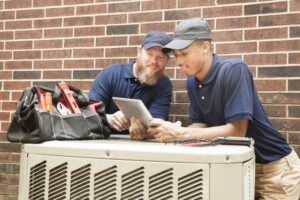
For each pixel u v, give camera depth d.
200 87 1.93
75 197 1.50
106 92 2.42
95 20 2.88
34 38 3.04
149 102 2.45
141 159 1.41
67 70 2.95
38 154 1.56
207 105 1.93
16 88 3.07
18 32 3.08
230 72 1.81
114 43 2.83
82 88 2.90
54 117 1.69
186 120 2.64
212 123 1.98
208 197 1.35
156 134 1.82
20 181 1.61
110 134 2.07
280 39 2.43
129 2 2.79
